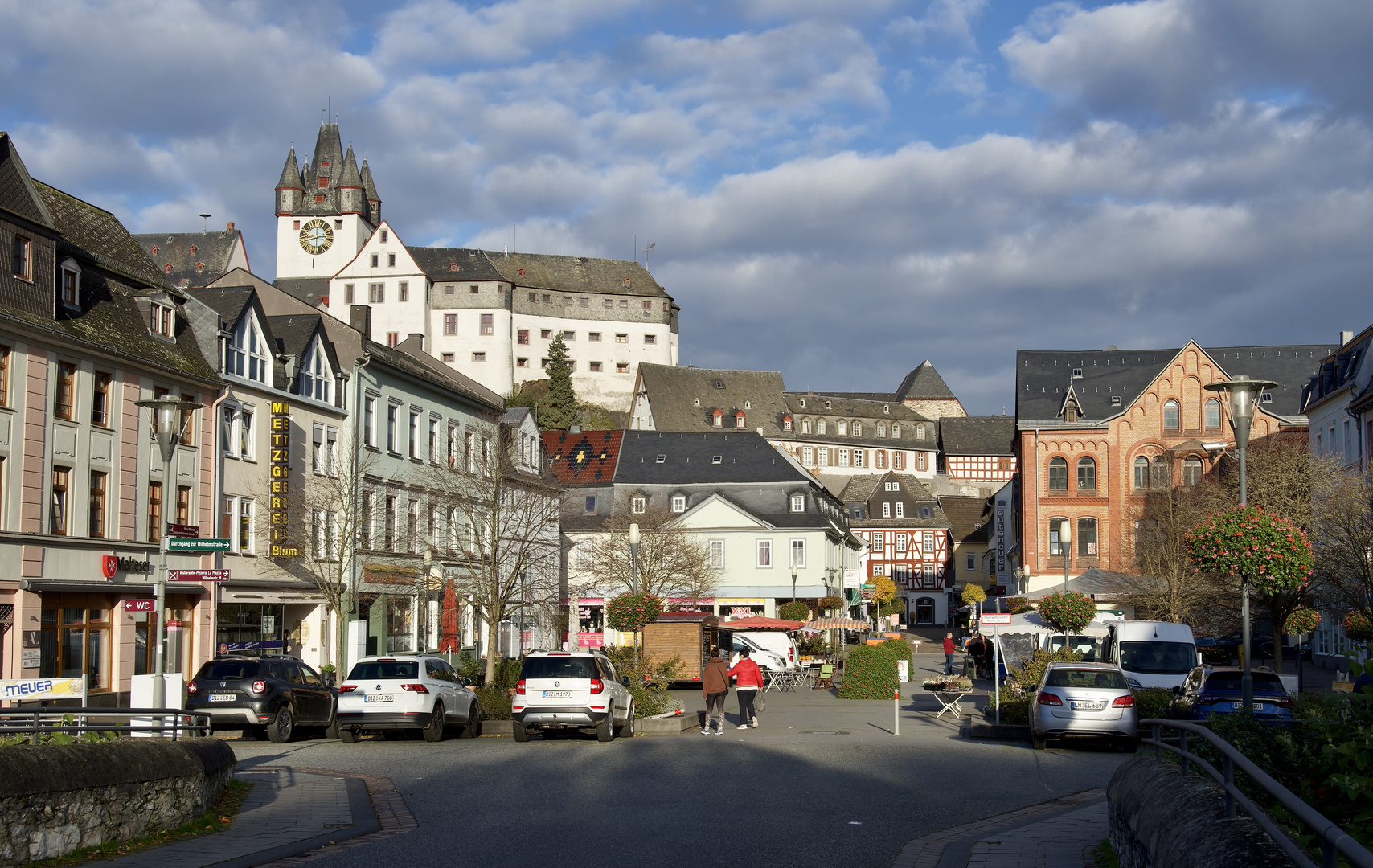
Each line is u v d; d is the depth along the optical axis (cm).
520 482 4491
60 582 3045
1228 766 764
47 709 1340
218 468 3753
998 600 6912
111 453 3294
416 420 5044
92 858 1133
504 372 13725
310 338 4291
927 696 4150
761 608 7394
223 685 2492
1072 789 1719
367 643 4222
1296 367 7625
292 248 15438
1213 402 7169
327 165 15700
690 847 1209
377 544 4525
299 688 2627
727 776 1838
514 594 4722
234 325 3878
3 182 2978
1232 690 2553
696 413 13925
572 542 6769
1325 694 1163
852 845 1232
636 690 3025
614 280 15075
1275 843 666
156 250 14925
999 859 1149
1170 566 4988
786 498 7600
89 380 3216
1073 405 7319
